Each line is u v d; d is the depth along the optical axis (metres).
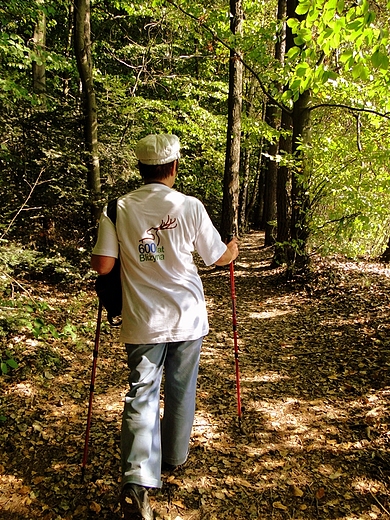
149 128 11.33
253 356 4.89
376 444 2.99
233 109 10.05
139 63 14.37
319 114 8.77
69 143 7.13
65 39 13.91
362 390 3.78
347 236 7.76
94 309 6.12
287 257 8.28
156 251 2.30
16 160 6.41
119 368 4.42
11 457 2.88
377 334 5.00
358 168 7.32
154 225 2.30
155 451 2.28
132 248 2.30
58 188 6.39
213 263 2.51
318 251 7.91
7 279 4.34
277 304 7.08
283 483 2.67
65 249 6.93
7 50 7.50
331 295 6.94
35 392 3.76
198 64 15.45
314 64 5.45
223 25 11.06
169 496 2.55
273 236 13.41
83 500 2.52
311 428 3.27
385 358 4.33
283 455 2.95
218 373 4.42
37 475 2.72
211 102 17.62
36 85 9.49
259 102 17.77
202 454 2.96
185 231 2.35
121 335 2.38
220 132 13.69
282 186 9.30
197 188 15.69
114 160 8.26
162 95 14.65
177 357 2.41
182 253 2.35
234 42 8.79
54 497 2.54
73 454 2.94
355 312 5.95
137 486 2.12
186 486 2.64
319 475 2.73
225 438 3.16
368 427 3.20
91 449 3.00
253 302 7.30
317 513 2.43
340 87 7.45
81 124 7.37
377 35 3.38
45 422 3.33
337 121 8.75
